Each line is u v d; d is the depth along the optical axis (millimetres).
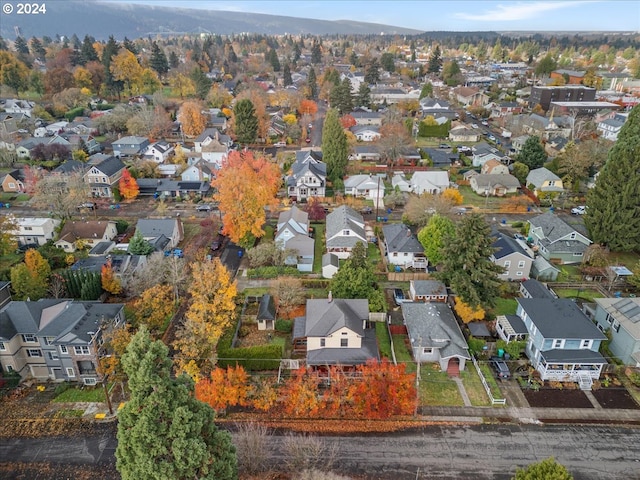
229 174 64938
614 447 36156
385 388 37375
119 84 166500
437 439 36906
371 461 34875
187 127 125500
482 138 128375
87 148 108625
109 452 35906
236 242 65062
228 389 37531
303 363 44375
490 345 46406
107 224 68062
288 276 59031
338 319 43625
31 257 54000
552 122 122062
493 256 59094
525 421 38656
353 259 51969
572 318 45250
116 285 54531
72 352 42094
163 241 65812
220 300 44062
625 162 61281
